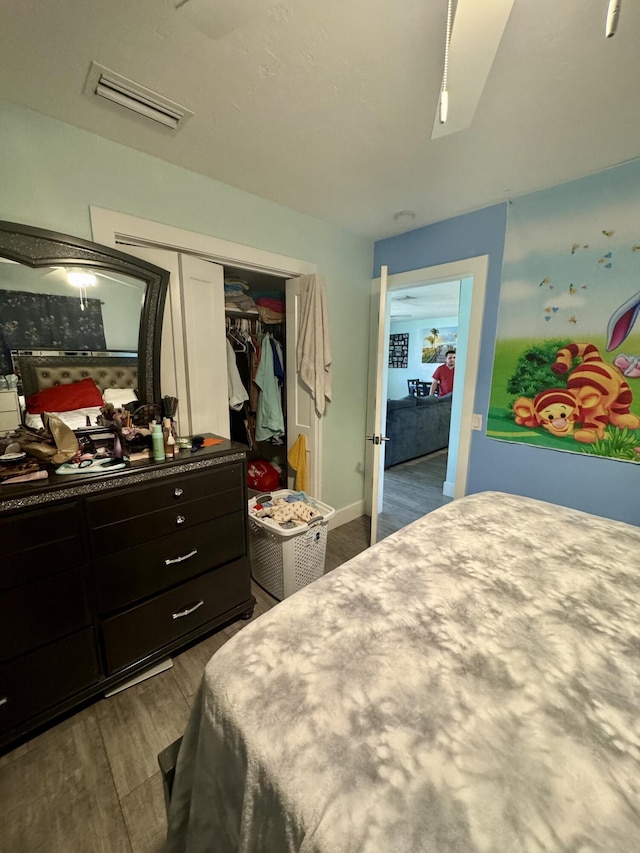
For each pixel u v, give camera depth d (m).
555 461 2.14
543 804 0.50
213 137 1.53
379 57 1.10
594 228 1.86
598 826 0.48
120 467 1.39
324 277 2.47
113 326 1.67
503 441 2.33
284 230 2.26
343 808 0.50
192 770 0.82
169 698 1.47
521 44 1.05
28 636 1.22
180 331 1.94
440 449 5.80
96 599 1.36
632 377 1.84
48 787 1.16
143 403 1.80
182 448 1.70
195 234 1.86
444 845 0.46
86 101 1.32
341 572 1.10
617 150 1.63
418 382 7.38
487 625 0.87
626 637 0.83
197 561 1.65
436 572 1.09
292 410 2.72
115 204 1.61
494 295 2.26
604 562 1.15
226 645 0.82
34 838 1.04
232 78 1.20
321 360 2.43
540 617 0.90
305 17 0.97
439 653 0.78
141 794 1.14
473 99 1.23
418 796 0.51
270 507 2.21
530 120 1.41
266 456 3.36
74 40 1.05
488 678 0.72
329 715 0.64
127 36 1.03
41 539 1.21
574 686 0.70
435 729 0.61
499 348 2.27
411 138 1.53
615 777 0.54
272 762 0.57
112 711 1.41
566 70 1.15
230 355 2.54
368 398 3.15
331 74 1.18
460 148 1.61
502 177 1.87
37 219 1.44
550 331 2.07
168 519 1.52
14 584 1.17
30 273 1.45
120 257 1.62
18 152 1.37
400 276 2.75
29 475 1.23
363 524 3.14
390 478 4.36
